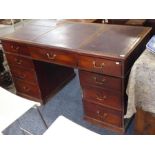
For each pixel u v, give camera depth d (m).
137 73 1.38
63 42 1.70
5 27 2.41
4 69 2.54
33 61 1.93
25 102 1.52
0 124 1.36
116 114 1.69
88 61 1.55
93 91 1.70
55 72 2.25
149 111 1.47
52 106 2.15
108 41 1.63
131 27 1.86
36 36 1.88
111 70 1.49
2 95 1.58
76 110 2.06
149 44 1.47
